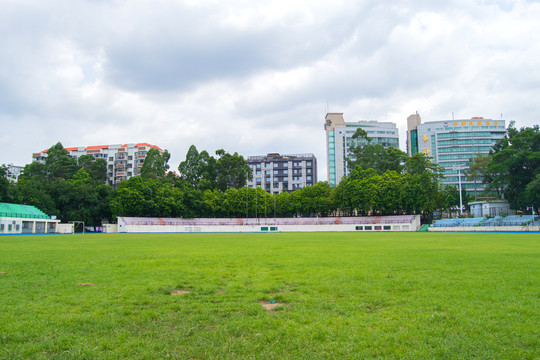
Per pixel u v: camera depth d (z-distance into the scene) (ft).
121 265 57.57
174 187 378.94
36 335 24.14
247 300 33.06
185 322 26.71
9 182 298.76
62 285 40.32
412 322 26.03
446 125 575.38
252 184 561.02
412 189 298.56
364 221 329.72
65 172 407.85
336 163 588.09
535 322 25.88
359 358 20.26
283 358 20.36
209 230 325.62
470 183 552.00
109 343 22.54
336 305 30.60
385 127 633.20
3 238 176.65
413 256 69.82
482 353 20.79
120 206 317.22
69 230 303.68
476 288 37.06
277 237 182.39
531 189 249.34
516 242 120.06
